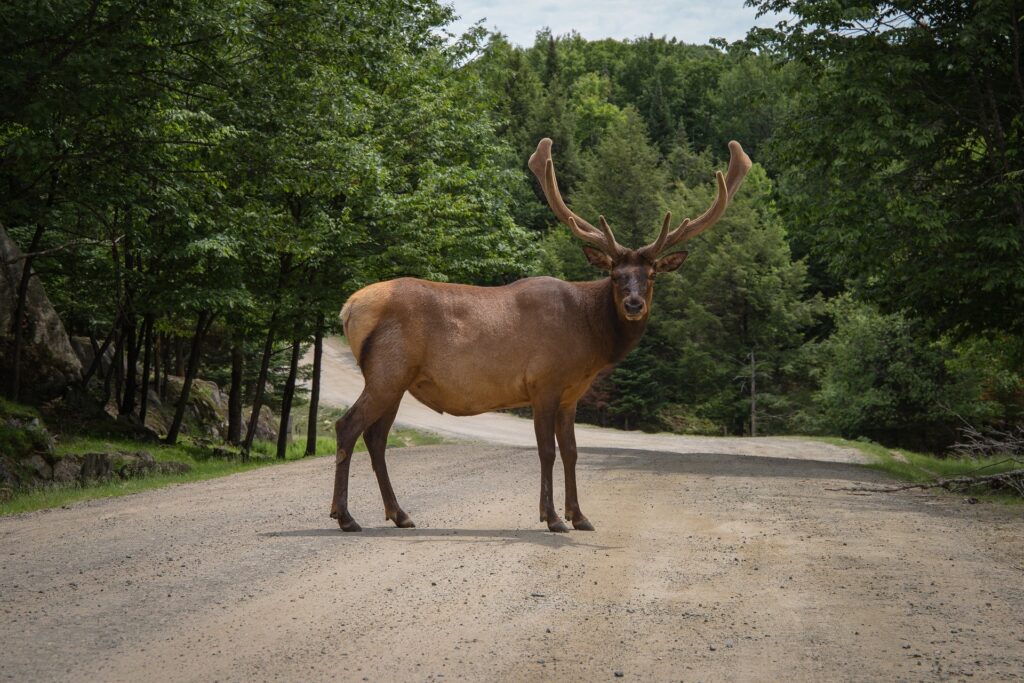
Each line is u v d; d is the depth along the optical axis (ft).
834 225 54.24
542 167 28.19
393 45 60.13
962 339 62.34
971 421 134.10
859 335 139.13
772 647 16.06
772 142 58.95
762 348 190.70
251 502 33.65
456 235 81.00
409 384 25.84
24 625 17.10
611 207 212.02
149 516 30.55
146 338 77.20
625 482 40.34
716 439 115.34
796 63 58.54
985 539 27.20
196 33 49.06
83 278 65.92
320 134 59.67
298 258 72.43
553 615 17.83
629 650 15.85
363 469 47.42
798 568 22.11
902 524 29.71
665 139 298.97
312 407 81.76
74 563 22.47
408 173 80.69
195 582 20.22
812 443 106.63
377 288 25.70
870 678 14.57
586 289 26.30
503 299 25.93
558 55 364.99
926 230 52.01
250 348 105.19
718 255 191.21
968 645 16.26
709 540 25.52
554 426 26.66
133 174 55.52
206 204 61.67
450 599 18.79
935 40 54.75
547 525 26.78
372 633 16.67
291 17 51.67
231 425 88.33
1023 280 49.93
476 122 89.30
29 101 45.06
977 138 57.16
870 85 52.60
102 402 72.49
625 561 22.34
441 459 53.98
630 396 186.29
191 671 14.70
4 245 57.88
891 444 149.79
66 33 45.65
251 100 53.52
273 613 17.87
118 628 16.93
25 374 60.08
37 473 48.08
